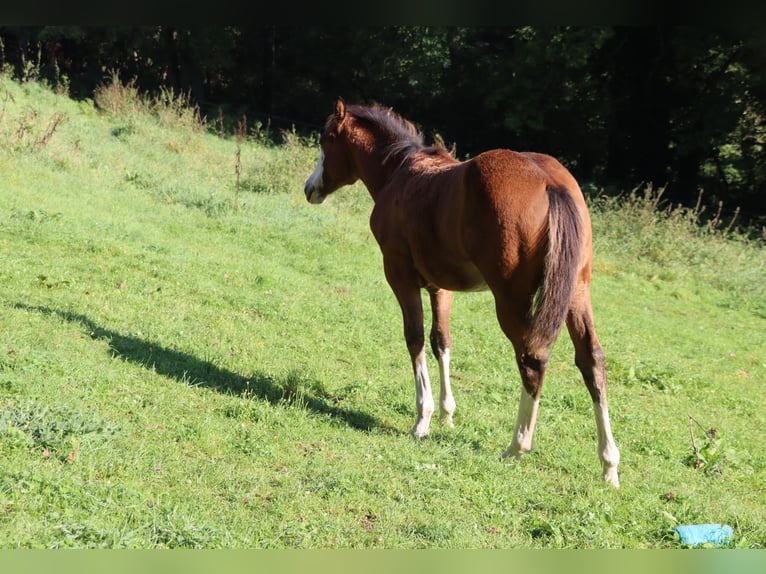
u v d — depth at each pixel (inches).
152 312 346.6
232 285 418.3
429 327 415.2
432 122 1317.7
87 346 284.2
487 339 409.4
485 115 1270.9
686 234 712.4
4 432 197.0
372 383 307.3
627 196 1005.2
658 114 1127.6
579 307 218.7
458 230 225.0
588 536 191.8
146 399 246.7
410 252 259.4
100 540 160.2
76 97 1099.3
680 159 1149.1
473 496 209.2
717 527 199.2
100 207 534.6
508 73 1159.0
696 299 613.3
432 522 190.7
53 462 189.8
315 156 752.3
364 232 613.6
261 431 234.1
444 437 258.2
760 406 366.3
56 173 590.2
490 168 216.2
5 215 445.4
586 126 1186.0
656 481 241.8
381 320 408.2
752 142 1104.2
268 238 548.7
